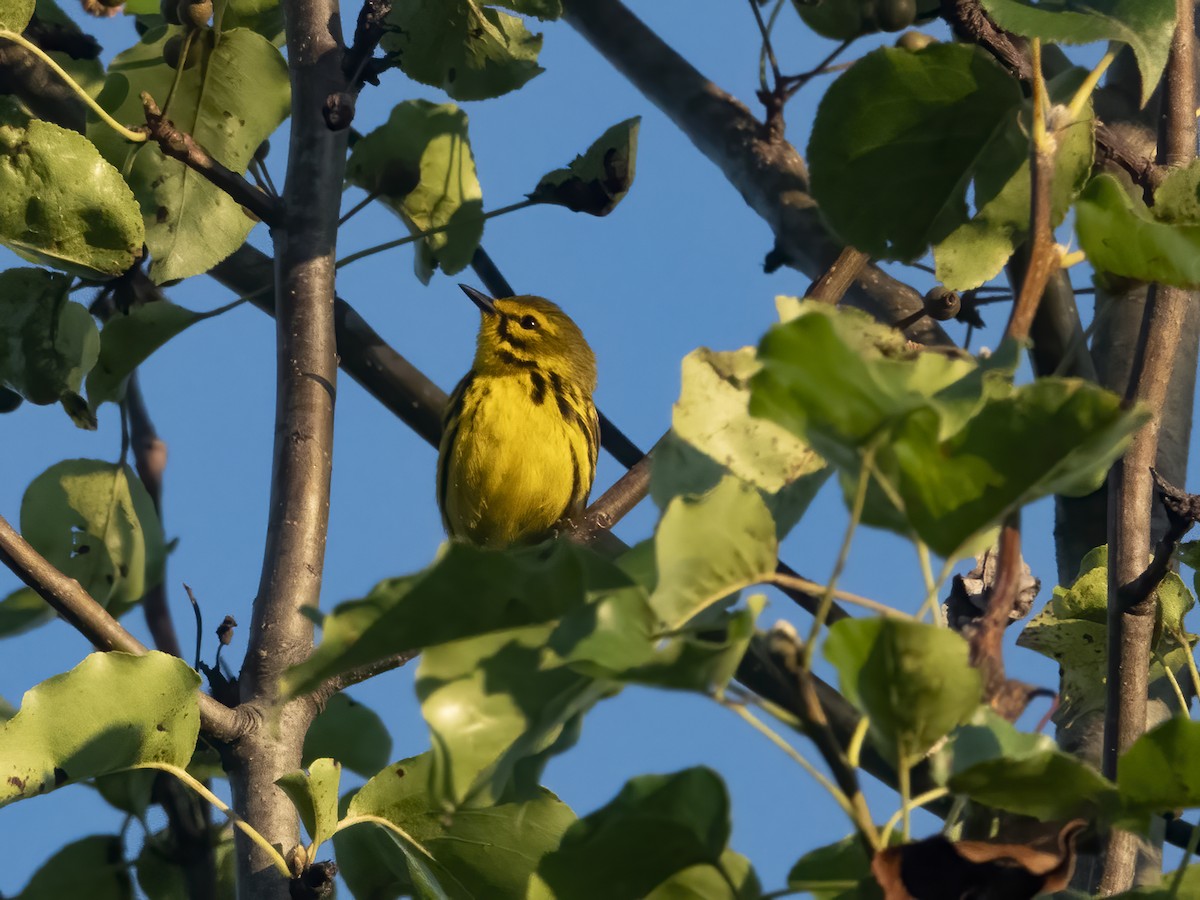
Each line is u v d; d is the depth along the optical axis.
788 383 3.24
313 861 6.84
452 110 11.66
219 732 8.73
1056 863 3.43
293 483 9.98
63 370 9.93
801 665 3.29
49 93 11.44
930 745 3.48
